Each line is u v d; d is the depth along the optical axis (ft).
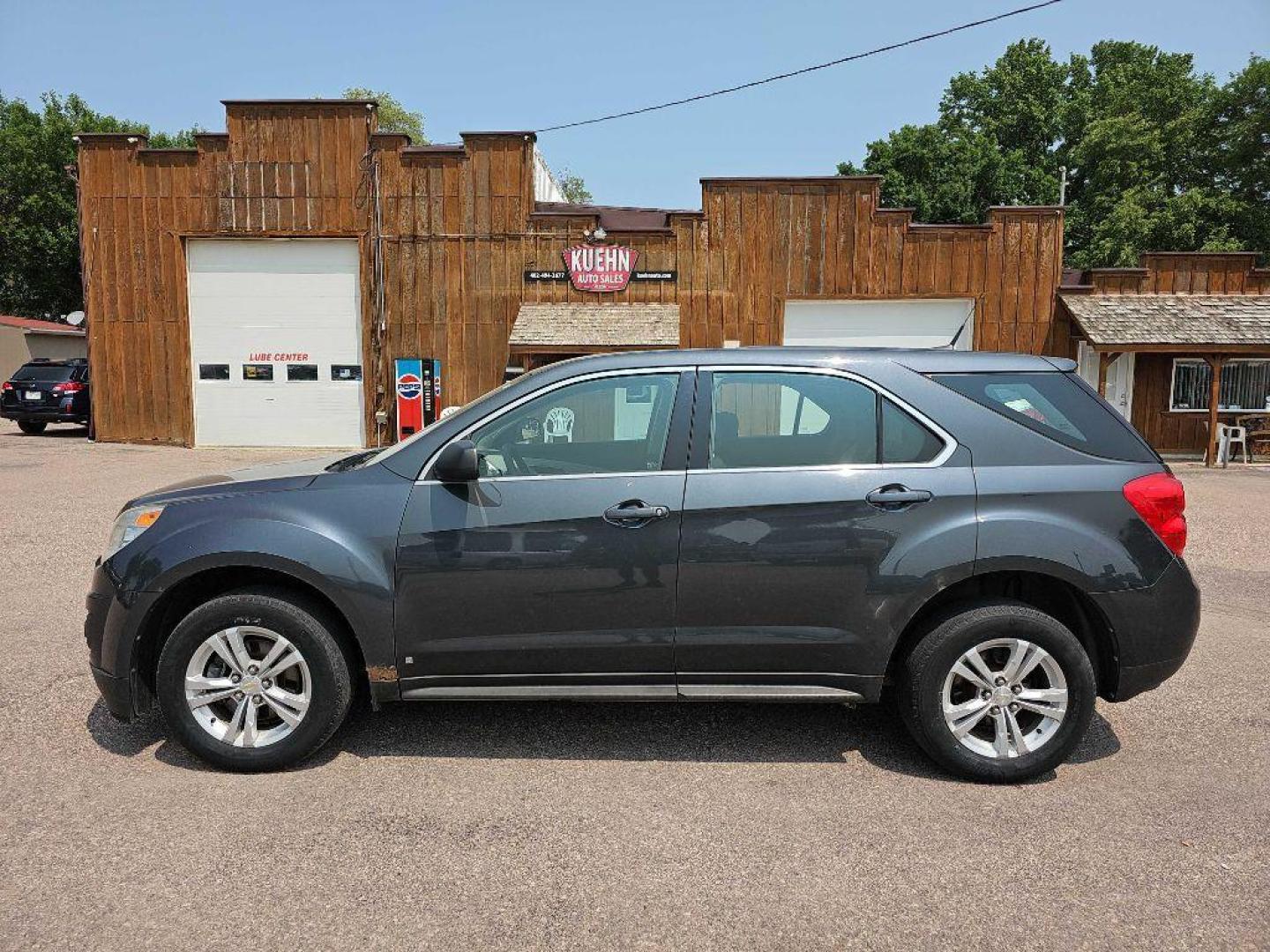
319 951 8.84
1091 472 12.85
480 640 12.84
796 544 12.62
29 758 13.16
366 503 12.88
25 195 132.05
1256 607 22.68
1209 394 57.11
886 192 118.62
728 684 12.99
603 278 57.57
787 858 10.67
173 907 9.51
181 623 12.68
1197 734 14.58
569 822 11.51
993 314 58.13
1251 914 9.55
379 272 57.98
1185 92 128.26
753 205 57.26
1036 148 135.74
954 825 11.48
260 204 58.13
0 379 100.78
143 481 42.39
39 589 23.03
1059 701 12.63
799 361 13.41
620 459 13.29
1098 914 9.55
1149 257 58.54
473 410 13.42
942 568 12.48
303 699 12.80
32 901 9.57
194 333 59.31
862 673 12.81
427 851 10.74
